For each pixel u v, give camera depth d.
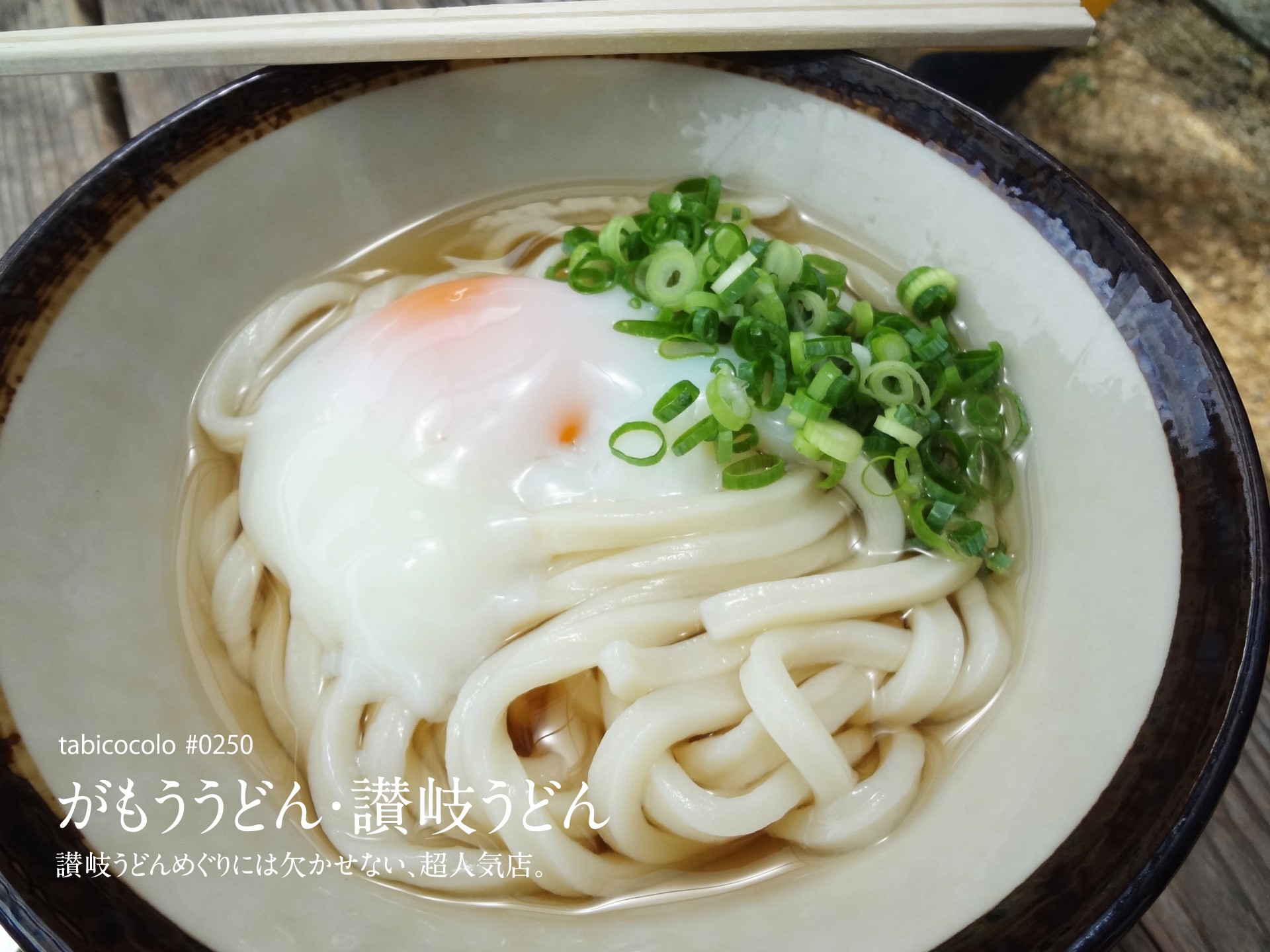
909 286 0.17
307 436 0.15
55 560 0.14
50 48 0.16
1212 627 0.12
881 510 0.15
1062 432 0.15
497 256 0.19
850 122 0.17
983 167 0.16
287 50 0.16
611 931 0.13
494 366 0.16
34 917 0.10
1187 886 0.15
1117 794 0.12
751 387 0.15
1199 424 0.13
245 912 0.12
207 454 0.16
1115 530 0.14
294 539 0.15
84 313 0.15
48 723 0.12
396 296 0.18
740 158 0.18
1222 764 0.11
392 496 0.15
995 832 0.13
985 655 0.15
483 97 0.17
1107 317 0.15
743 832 0.14
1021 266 0.16
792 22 0.16
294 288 0.17
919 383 0.15
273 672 0.15
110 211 0.15
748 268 0.16
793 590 0.15
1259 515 0.12
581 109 0.18
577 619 0.14
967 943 0.11
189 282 0.16
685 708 0.14
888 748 0.15
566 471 0.15
